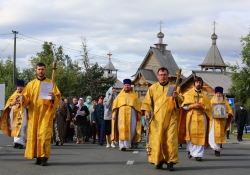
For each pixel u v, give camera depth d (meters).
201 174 10.41
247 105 35.62
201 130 13.26
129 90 16.67
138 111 16.44
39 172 10.12
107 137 17.91
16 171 10.23
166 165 11.83
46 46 68.81
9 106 13.48
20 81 16.00
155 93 10.91
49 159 12.77
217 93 15.37
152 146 10.86
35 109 11.06
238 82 37.00
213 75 50.25
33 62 63.72
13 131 16.05
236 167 11.90
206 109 13.29
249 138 28.91
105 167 11.14
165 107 10.75
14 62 47.69
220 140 15.10
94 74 50.41
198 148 13.25
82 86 50.56
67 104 18.81
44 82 11.02
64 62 69.31
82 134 20.00
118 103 16.47
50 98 10.95
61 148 16.95
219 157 14.62
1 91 29.20
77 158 13.12
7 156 13.23
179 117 13.45
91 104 22.72
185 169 11.21
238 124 25.67
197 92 13.43
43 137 11.02
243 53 36.88
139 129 16.48
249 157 14.71
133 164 11.84
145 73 67.62
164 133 10.76
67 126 20.84
